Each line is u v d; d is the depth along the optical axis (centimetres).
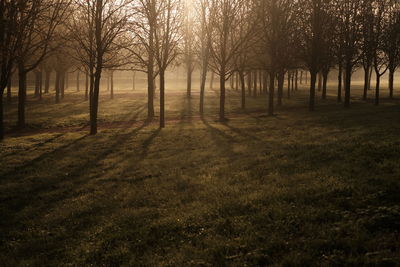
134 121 3161
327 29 3469
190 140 1994
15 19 2008
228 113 3625
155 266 594
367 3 3425
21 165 1509
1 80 2184
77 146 1933
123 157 1630
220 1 2838
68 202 1048
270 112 3128
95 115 2400
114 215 888
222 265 569
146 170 1348
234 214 789
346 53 3444
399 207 694
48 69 5128
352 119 2273
